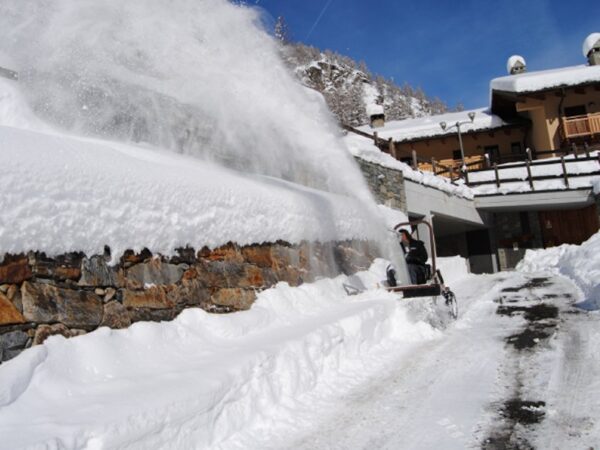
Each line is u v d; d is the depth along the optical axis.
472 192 19.59
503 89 25.16
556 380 4.06
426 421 3.50
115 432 2.57
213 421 3.25
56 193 3.35
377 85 90.56
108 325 3.62
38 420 2.56
